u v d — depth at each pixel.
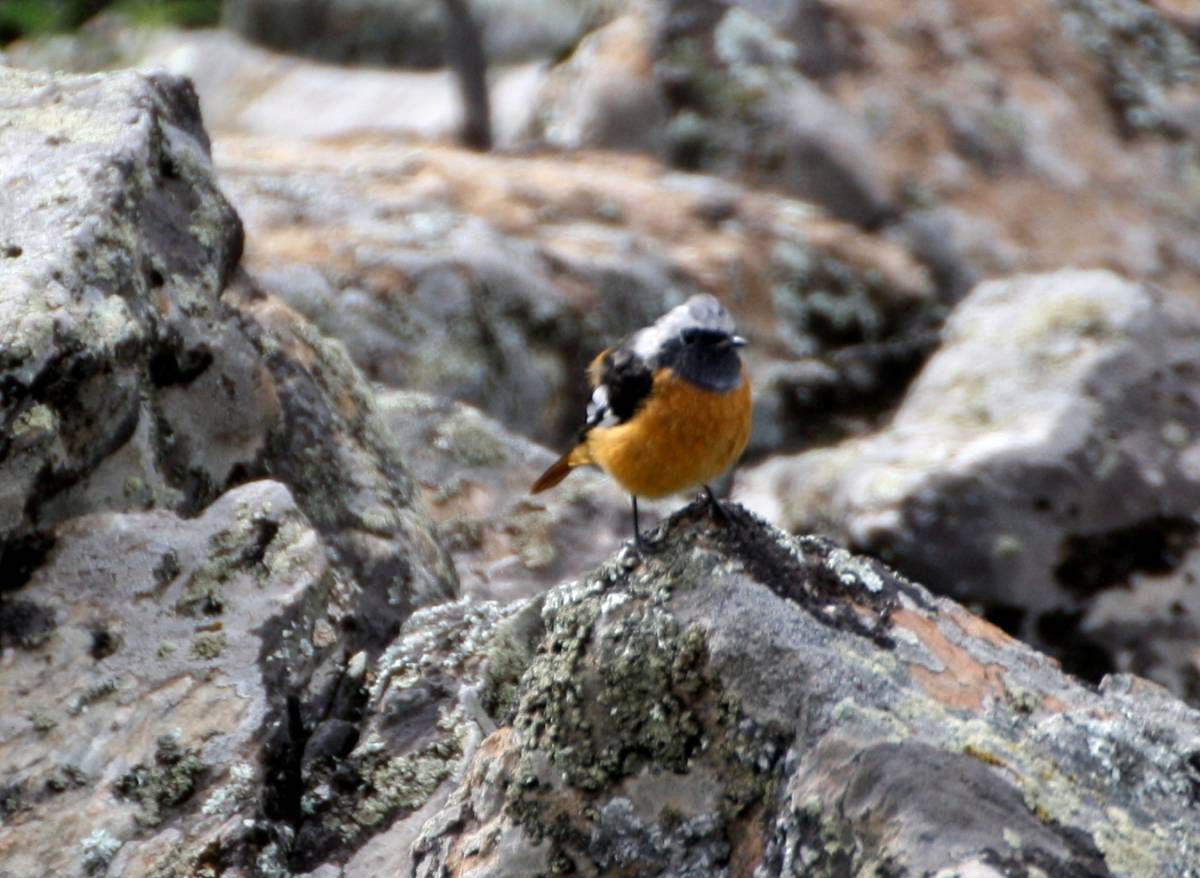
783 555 8.00
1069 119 23.25
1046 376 16.30
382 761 9.20
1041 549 14.74
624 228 20.02
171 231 10.99
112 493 9.84
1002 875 6.35
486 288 17.62
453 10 24.91
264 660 9.03
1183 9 25.80
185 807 8.41
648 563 7.93
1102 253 21.86
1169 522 15.02
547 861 7.50
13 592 9.12
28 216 9.98
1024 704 7.45
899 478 15.02
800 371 19.28
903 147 22.39
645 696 7.49
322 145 22.58
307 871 8.61
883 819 6.69
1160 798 7.12
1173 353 16.48
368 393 12.52
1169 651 14.59
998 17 23.98
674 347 9.27
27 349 8.84
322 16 29.98
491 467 14.87
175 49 29.97
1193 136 23.73
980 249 21.45
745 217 20.72
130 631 9.05
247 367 10.98
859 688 7.20
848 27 23.20
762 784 7.22
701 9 23.25
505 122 27.33
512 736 7.85
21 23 29.83
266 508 9.67
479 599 13.29
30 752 8.52
